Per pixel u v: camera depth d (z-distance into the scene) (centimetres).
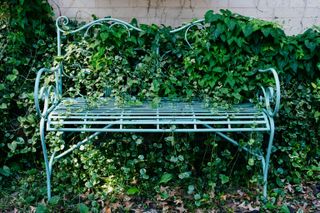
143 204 283
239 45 304
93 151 305
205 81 311
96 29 339
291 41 318
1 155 317
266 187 284
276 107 265
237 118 274
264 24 306
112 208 276
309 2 351
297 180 307
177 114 278
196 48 314
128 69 322
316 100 318
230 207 279
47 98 277
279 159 313
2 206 278
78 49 326
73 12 355
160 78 319
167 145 312
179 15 355
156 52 322
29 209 275
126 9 355
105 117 269
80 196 288
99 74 320
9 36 321
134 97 306
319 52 317
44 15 341
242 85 308
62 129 265
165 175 294
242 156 312
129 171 300
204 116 274
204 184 301
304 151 315
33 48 337
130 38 324
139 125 291
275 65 316
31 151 317
